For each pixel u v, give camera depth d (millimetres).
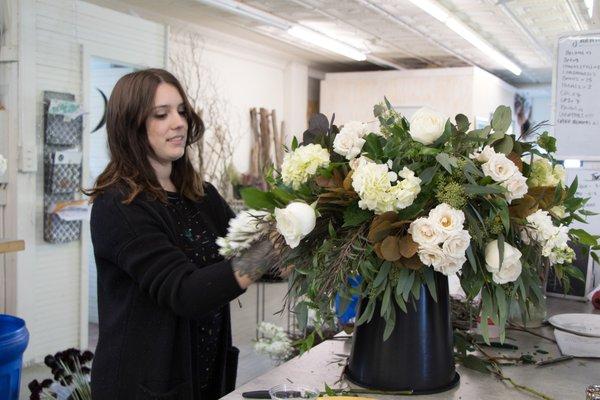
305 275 1391
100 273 1727
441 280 1434
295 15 6895
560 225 1552
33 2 4547
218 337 1943
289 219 1249
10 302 4582
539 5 6508
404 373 1419
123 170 1722
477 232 1270
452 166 1274
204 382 1896
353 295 1359
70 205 4773
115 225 1636
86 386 2586
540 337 1928
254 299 6270
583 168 2803
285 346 2994
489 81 10070
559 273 1550
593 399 1306
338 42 8000
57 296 4871
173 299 1530
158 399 1649
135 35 5508
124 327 1671
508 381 1514
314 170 1336
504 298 1325
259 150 8664
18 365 2854
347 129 1373
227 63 8094
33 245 4660
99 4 5914
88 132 5051
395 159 1308
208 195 2027
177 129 1758
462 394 1420
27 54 4527
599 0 4469
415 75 9547
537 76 11672
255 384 1474
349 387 1451
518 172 1292
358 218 1304
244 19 6930
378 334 1438
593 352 1724
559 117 2840
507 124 1383
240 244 1441
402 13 6758
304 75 9922
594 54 2764
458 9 6633
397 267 1299
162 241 1630
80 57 4957
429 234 1218
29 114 4574
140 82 1729
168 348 1666
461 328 1800
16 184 4527
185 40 7277
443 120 1316
